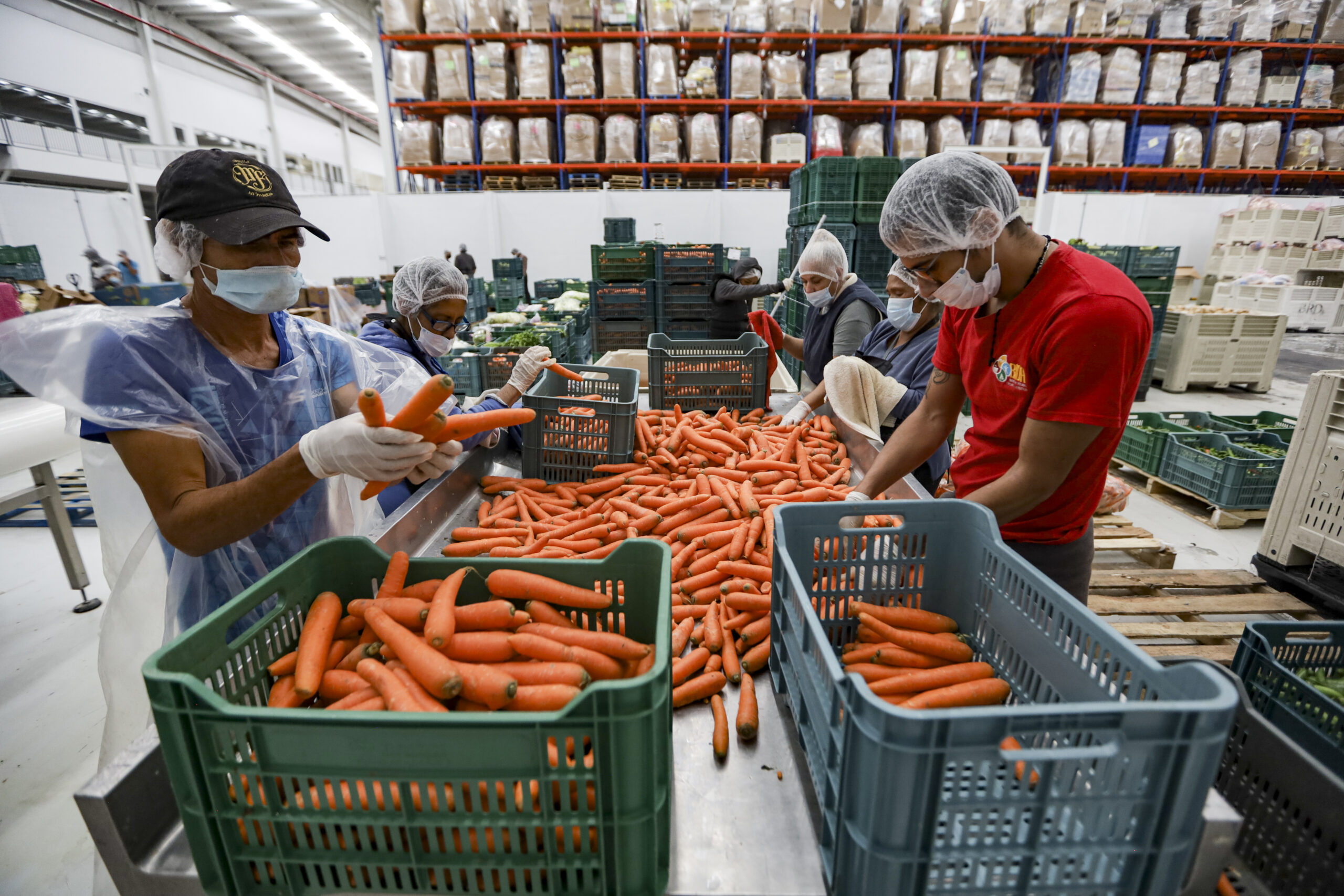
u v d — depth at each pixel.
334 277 9.69
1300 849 1.06
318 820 0.70
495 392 2.29
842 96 10.36
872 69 10.25
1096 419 1.24
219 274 1.24
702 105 10.65
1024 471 1.33
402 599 1.01
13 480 4.82
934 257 1.35
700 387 2.87
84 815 0.75
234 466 1.36
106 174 12.91
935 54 10.23
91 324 1.18
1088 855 0.66
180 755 0.69
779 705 1.10
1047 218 9.98
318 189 19.58
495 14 10.13
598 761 0.65
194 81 14.49
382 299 8.88
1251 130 11.34
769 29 10.31
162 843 0.81
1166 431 4.38
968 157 1.27
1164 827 0.63
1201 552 3.59
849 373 2.32
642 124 10.70
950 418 1.70
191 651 0.78
